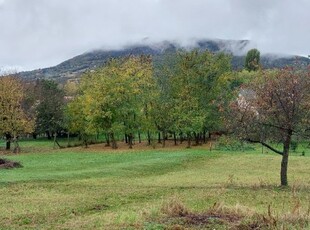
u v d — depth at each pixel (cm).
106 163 4544
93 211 1831
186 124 6862
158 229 1131
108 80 7006
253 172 3791
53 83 9925
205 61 7419
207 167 4209
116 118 7056
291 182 3020
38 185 2814
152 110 7100
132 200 2138
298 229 1098
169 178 3362
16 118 6981
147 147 7250
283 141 2597
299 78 2469
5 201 2117
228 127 2630
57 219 1605
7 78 7300
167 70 7538
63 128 8694
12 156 5581
